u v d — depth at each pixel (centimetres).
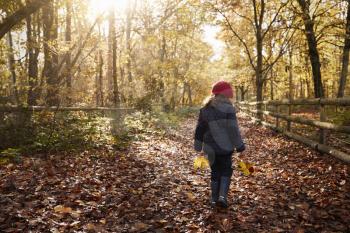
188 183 666
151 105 2084
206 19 1998
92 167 744
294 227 452
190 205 536
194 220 479
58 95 1140
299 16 1889
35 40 1416
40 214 464
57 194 546
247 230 447
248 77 3953
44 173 663
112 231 435
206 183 668
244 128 1683
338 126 726
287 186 616
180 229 449
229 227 453
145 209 510
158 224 460
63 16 1708
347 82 3838
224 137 498
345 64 2030
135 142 1151
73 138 966
